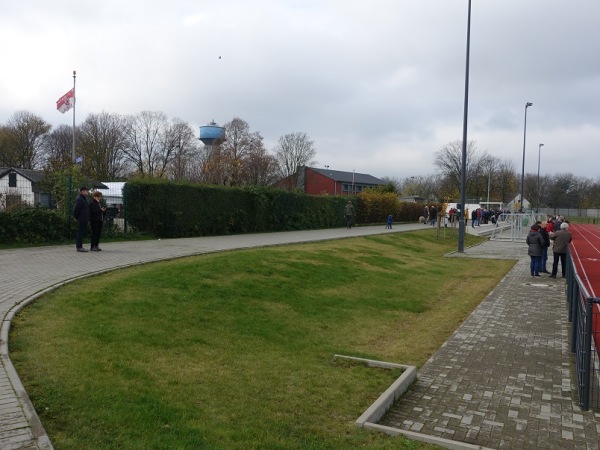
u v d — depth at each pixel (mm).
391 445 4410
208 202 23453
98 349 5785
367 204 44250
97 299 7812
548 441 4648
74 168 18203
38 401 4301
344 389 5719
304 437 4434
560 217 28406
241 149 69000
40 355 5395
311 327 8461
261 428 4484
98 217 14266
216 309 8344
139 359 5727
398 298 11773
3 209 16016
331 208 37406
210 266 11180
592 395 5672
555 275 16562
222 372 5789
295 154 90625
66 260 12164
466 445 4434
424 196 114125
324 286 11805
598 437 4746
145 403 4578
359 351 7512
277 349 7012
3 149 73688
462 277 16578
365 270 15211
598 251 30219
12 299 7602
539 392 5922
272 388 5527
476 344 8039
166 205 20859
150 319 7211
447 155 91688
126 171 81500
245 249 15992
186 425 4289
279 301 9633
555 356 7387
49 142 78438
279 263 13094
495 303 11672
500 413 5293
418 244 28047
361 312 9992
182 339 6703
